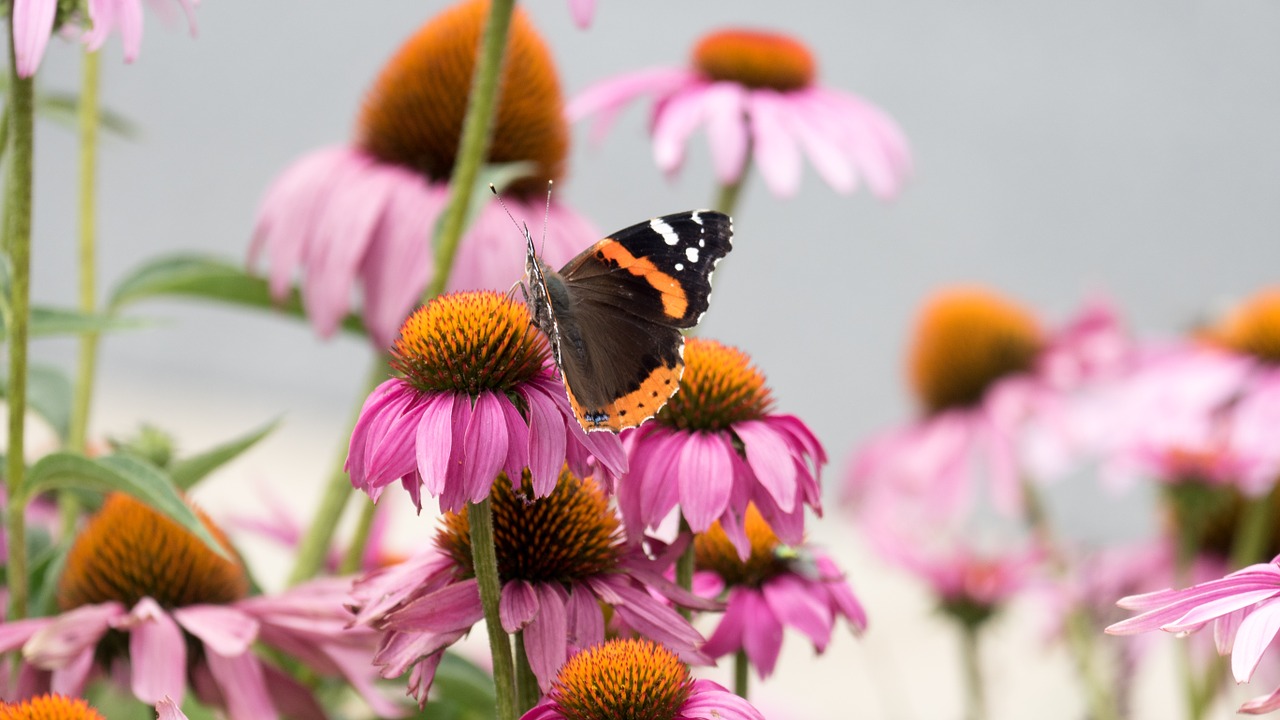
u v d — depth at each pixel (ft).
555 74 3.00
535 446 2.24
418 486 2.24
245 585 2.57
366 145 2.97
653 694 2.21
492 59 2.67
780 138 3.15
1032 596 3.24
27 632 2.44
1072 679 3.31
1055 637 3.37
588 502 2.31
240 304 2.89
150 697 2.43
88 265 2.77
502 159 2.94
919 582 3.29
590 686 2.21
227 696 2.48
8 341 2.43
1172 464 3.20
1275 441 3.26
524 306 2.28
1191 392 3.63
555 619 2.26
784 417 2.35
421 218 2.88
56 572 2.56
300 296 2.90
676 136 3.13
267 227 2.93
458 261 2.86
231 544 2.58
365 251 2.88
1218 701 3.05
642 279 2.32
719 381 2.34
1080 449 3.86
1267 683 3.18
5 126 2.55
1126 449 3.42
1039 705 3.79
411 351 2.25
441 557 2.31
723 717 2.21
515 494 2.29
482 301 2.27
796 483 2.32
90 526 2.54
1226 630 2.25
